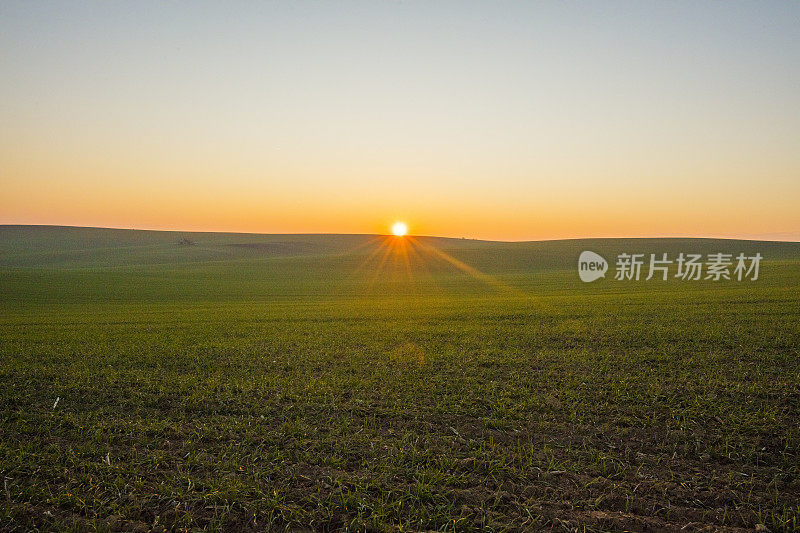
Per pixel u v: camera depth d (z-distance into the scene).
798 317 23.94
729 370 14.23
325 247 145.50
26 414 10.76
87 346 20.42
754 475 7.79
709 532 6.29
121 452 8.81
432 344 20.06
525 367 15.26
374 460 8.45
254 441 9.36
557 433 9.62
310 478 7.80
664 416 10.45
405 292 56.88
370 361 16.69
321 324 28.25
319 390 12.63
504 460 8.27
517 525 6.55
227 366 16.31
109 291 58.66
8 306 45.06
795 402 11.09
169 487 7.36
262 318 32.00
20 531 6.47
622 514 6.76
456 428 10.07
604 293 45.62
